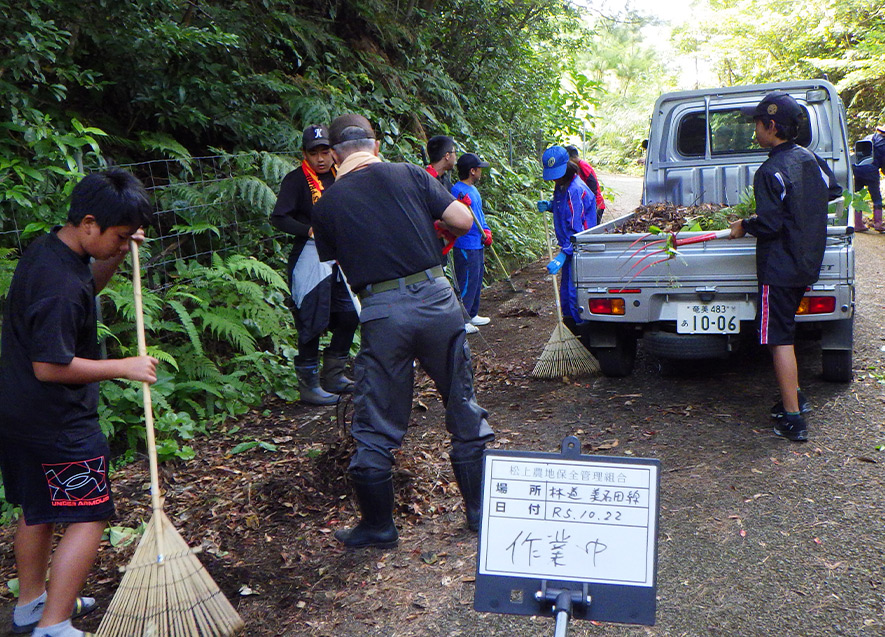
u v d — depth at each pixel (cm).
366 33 940
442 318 310
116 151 634
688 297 445
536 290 850
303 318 487
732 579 279
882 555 286
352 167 319
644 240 445
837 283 409
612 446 403
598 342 494
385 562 311
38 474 256
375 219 305
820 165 464
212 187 586
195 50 627
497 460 190
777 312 385
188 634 251
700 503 336
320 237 321
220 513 363
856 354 514
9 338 252
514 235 1016
